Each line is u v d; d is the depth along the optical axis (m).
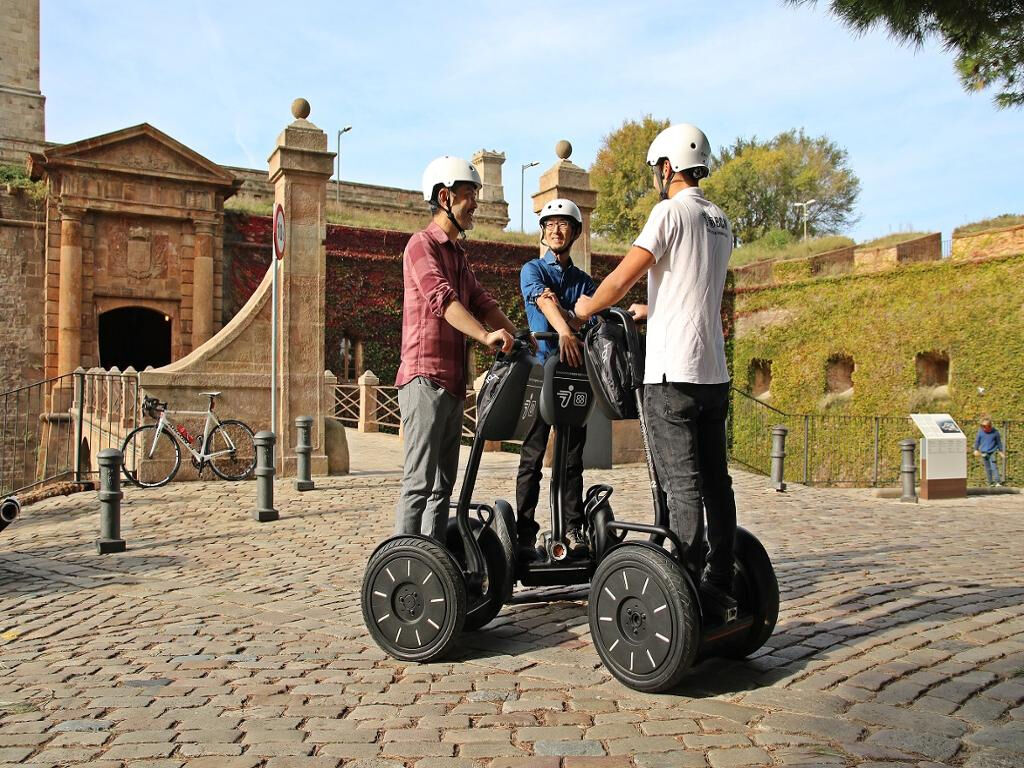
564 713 3.20
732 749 2.83
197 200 25.42
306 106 11.71
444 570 3.82
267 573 6.05
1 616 5.06
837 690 3.37
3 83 28.92
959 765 2.68
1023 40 6.75
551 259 5.18
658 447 3.49
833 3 5.91
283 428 11.52
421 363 4.12
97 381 15.20
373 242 27.20
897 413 24.80
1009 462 21.34
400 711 3.26
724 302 29.97
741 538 3.76
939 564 6.31
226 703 3.39
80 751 2.92
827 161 58.47
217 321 25.88
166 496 9.99
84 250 24.36
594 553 4.31
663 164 3.67
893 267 25.25
